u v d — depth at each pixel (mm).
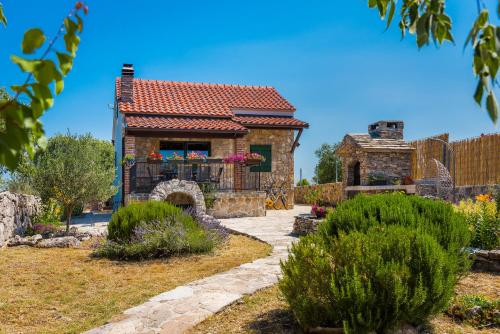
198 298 5461
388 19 2215
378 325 3994
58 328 4914
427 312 4250
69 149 11750
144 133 17344
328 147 36031
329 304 4176
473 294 5398
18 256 8586
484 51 1608
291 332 4352
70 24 1604
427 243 4402
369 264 4219
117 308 5488
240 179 18297
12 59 1397
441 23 1757
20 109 1515
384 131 21422
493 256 6547
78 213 19125
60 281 6820
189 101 20875
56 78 1518
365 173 20188
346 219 6281
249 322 4688
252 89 24094
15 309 5457
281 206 20453
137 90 21031
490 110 1607
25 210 12023
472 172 16547
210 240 9305
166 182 14820
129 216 9672
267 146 20391
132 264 8141
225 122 19109
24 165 11570
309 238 4762
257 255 8539
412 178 20562
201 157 16922
